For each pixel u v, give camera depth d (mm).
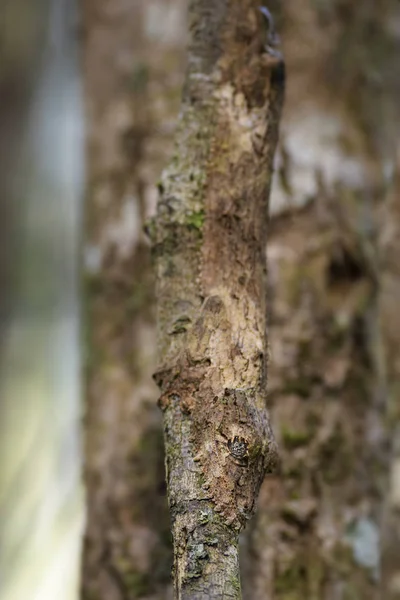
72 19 1137
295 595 652
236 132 548
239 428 508
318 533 663
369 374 695
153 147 787
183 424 514
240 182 545
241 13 556
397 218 775
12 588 1198
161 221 545
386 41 827
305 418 678
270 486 664
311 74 776
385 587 693
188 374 519
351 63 798
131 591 676
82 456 737
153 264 547
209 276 536
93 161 824
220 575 491
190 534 497
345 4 809
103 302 762
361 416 688
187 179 546
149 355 720
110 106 835
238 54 553
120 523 688
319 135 750
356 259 713
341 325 695
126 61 845
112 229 777
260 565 654
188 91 555
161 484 688
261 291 539
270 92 553
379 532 684
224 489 502
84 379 757
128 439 700
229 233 540
